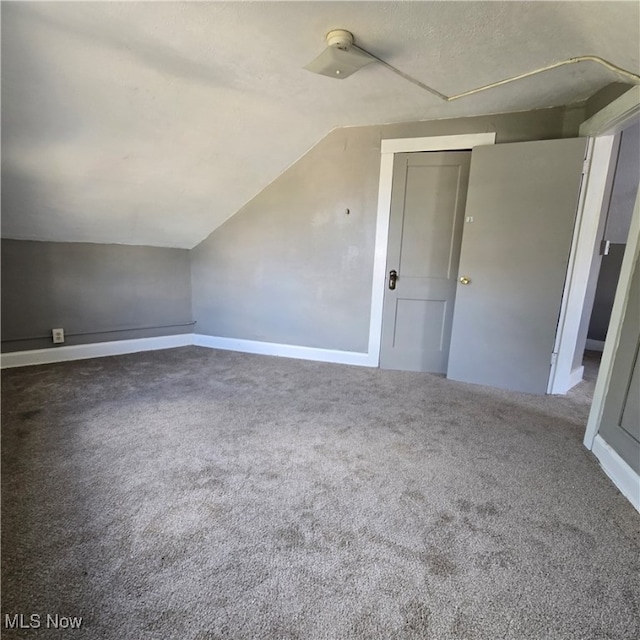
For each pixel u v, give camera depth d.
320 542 1.37
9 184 2.39
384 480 1.74
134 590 1.16
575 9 1.47
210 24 1.66
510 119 2.79
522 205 2.68
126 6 1.51
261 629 1.05
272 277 3.67
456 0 1.49
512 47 1.85
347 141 3.17
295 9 1.56
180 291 3.95
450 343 3.08
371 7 1.55
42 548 1.30
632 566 1.29
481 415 2.46
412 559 1.30
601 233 2.79
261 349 3.83
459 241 3.09
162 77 2.04
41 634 1.02
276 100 2.49
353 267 3.38
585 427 2.32
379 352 3.42
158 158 2.61
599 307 4.18
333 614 1.10
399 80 2.24
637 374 1.68
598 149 2.48
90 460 1.84
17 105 1.88
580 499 1.64
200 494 1.61
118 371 3.17
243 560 1.28
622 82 2.15
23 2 1.44
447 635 1.05
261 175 3.32
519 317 2.82
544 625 1.09
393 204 3.16
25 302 3.12
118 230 3.30
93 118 2.11
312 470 1.80
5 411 2.35
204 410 2.44
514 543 1.38
